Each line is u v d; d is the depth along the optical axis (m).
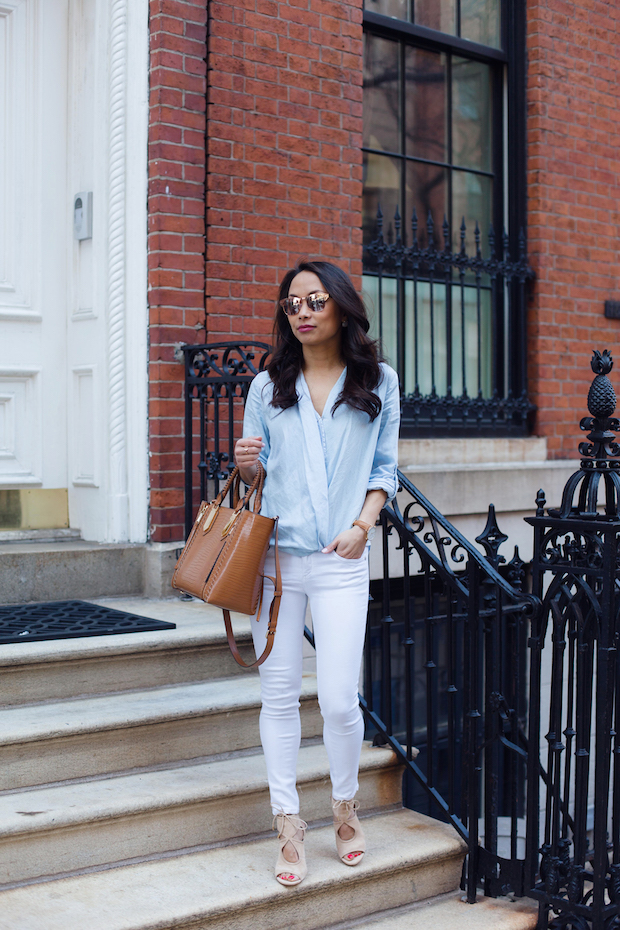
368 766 3.41
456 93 5.79
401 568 5.12
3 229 4.53
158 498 4.34
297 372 2.79
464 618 3.34
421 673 5.48
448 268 5.52
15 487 4.55
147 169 4.37
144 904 2.58
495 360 5.96
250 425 2.85
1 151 4.50
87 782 3.04
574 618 3.10
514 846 3.12
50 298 4.65
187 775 3.12
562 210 5.96
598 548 2.90
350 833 2.92
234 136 4.58
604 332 6.24
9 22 4.51
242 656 3.75
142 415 4.38
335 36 4.96
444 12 5.68
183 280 4.40
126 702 3.31
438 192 5.74
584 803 2.99
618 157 6.29
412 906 3.06
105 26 4.41
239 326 4.61
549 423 5.93
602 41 6.16
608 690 2.84
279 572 2.68
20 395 4.59
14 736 2.90
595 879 2.85
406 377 5.59
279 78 4.74
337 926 2.88
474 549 3.26
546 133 5.86
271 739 2.79
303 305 2.68
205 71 4.48
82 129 4.60
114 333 4.38
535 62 5.83
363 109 5.39
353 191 5.05
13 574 4.02
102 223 4.45
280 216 4.76
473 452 5.51
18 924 2.45
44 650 3.26
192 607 4.12
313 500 2.71
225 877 2.77
